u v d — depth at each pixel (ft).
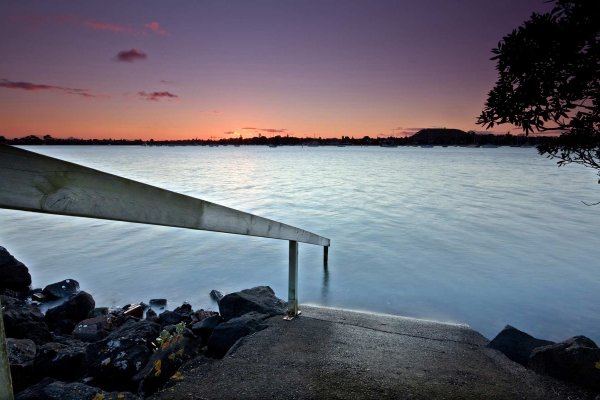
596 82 8.54
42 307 26.99
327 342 10.76
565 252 43.78
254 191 110.52
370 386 8.43
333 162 367.04
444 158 506.07
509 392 8.59
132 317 22.38
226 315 16.14
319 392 8.09
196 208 6.51
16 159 3.49
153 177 163.22
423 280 33.50
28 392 8.88
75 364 12.75
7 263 30.25
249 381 8.47
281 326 11.89
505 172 221.05
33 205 3.63
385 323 12.53
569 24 8.07
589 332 23.58
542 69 8.89
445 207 80.79
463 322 24.86
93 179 4.28
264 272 35.76
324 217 68.18
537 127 9.54
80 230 56.49
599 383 8.91
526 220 65.67
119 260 39.91
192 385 8.29
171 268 37.01
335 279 33.68
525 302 28.37
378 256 41.81
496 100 9.75
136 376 11.12
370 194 104.32
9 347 13.82
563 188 128.98
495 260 40.16
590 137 9.25
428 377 9.00
